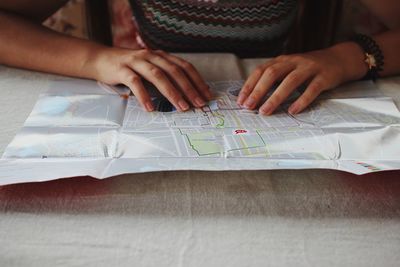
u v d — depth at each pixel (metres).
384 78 0.62
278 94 0.52
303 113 0.50
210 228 0.34
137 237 0.33
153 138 0.43
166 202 0.36
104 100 0.52
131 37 1.19
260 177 0.40
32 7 0.68
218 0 0.70
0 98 0.52
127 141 0.42
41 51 0.60
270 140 0.43
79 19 1.15
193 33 0.74
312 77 0.56
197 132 0.45
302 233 0.34
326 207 0.36
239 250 0.32
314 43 1.06
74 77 0.60
